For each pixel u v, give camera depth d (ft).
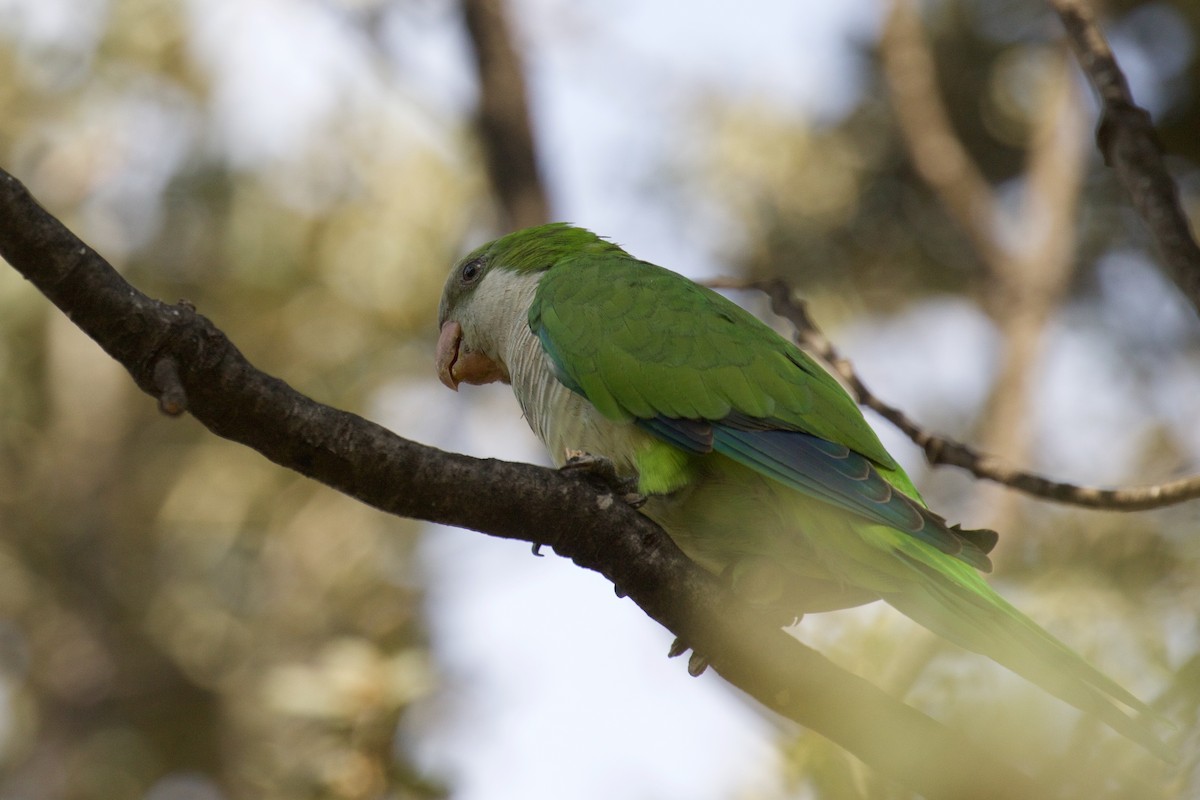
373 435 18.22
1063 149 41.39
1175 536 25.64
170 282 45.50
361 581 45.42
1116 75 24.22
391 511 18.78
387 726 27.73
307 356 44.86
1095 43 24.61
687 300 25.46
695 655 22.08
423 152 44.75
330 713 27.86
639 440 24.34
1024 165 46.32
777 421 23.57
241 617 48.32
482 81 40.19
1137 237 44.57
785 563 23.71
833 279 45.42
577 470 19.83
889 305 45.34
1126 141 23.63
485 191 44.04
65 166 45.83
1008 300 40.16
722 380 23.93
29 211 16.39
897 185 45.09
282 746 45.16
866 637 22.84
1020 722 20.08
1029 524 35.70
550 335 25.53
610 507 19.88
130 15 45.83
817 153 45.21
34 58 45.98
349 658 28.40
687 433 23.57
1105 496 23.18
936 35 45.98
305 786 28.17
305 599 46.44
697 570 20.43
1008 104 45.85
